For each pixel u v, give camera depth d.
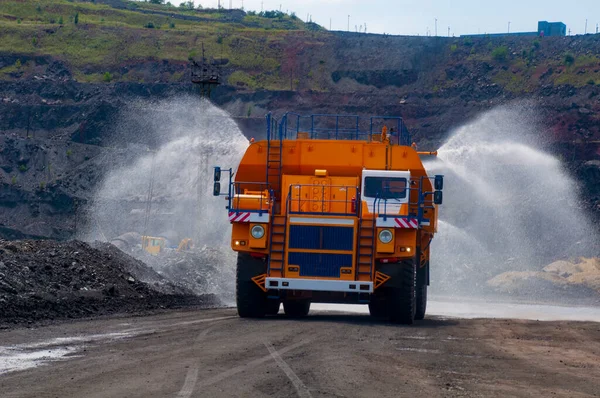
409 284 26.28
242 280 26.67
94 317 25.30
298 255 26.23
